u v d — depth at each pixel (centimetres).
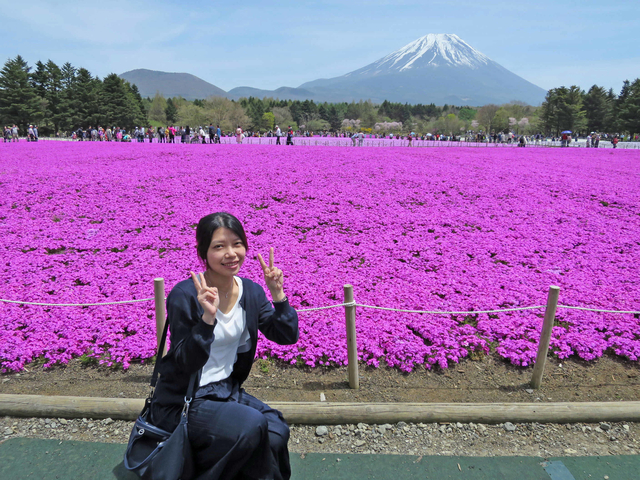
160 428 276
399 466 360
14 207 1178
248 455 252
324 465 361
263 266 303
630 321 624
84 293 704
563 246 952
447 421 416
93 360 535
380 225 1079
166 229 1024
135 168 1695
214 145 3136
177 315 268
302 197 1312
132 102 10475
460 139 7819
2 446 376
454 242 964
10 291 706
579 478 347
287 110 15538
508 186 1506
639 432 406
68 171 1602
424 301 682
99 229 1019
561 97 10025
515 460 368
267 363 534
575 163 2334
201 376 275
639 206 1288
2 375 510
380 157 2225
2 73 8112
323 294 712
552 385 495
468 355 556
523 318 637
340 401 457
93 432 400
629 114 8431
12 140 4259
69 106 8725
